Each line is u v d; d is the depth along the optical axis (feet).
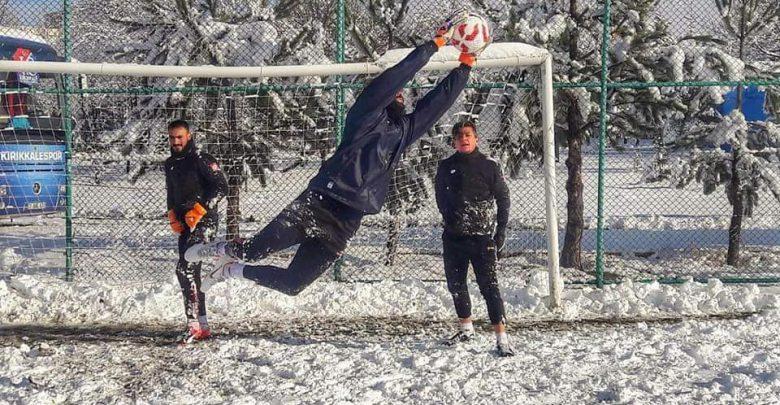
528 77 28.91
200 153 20.18
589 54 30.27
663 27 30.40
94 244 33.99
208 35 31.81
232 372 17.84
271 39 31.73
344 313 24.77
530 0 31.24
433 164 30.68
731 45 33.30
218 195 19.83
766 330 22.04
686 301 25.13
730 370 18.11
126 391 16.58
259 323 23.41
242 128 31.83
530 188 34.37
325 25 33.47
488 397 16.15
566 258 31.55
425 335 22.11
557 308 24.70
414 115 15.16
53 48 33.50
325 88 28.09
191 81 31.55
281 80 31.27
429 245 33.12
